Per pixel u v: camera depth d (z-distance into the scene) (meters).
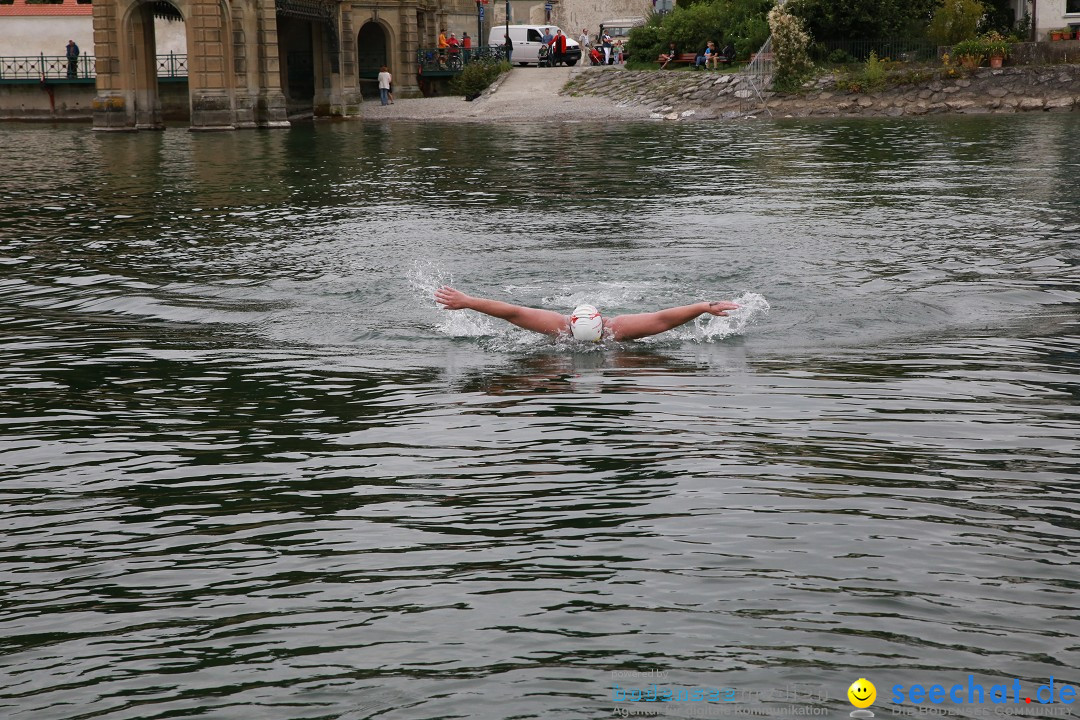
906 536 5.78
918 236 16.31
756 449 7.16
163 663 4.70
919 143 34.16
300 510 6.32
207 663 4.69
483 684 4.46
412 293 12.48
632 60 58.62
